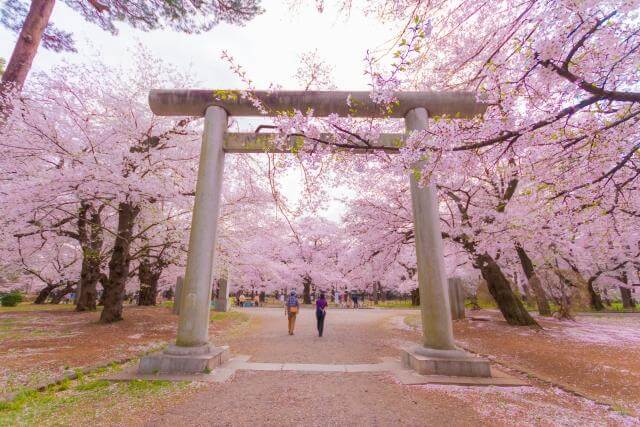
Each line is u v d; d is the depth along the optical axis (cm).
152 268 1950
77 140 1133
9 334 991
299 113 430
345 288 3647
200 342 663
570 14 337
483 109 718
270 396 506
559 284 1527
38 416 413
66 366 626
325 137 432
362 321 1602
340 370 658
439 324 657
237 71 425
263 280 3250
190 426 399
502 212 1084
